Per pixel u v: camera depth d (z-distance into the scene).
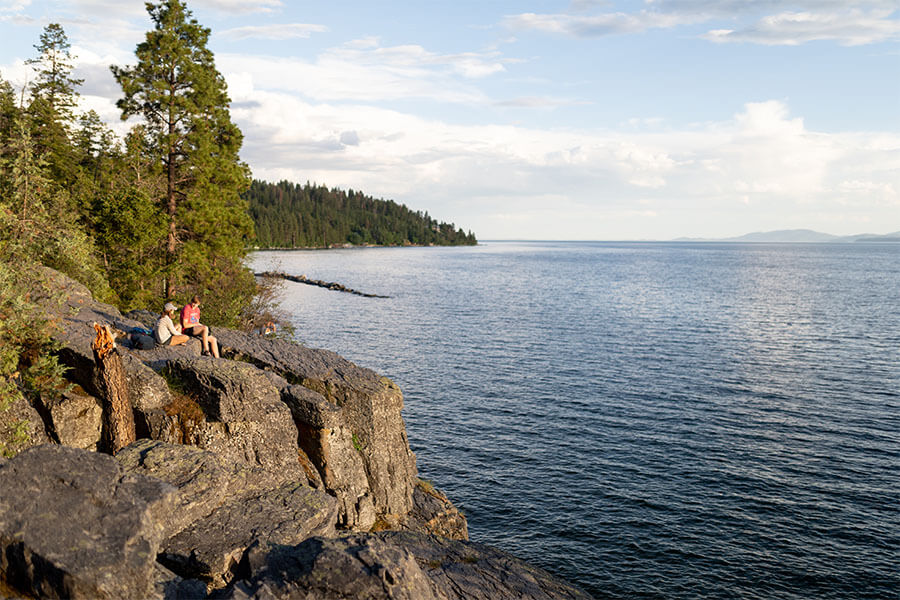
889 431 36.50
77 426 12.62
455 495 28.58
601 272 192.38
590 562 23.30
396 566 7.95
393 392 17.91
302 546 8.27
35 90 48.97
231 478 11.48
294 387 16.17
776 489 28.92
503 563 15.38
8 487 7.38
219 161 45.16
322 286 128.12
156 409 13.34
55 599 6.48
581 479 30.23
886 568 22.77
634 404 42.22
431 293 118.94
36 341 13.38
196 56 43.22
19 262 15.49
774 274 182.75
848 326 76.56
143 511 7.57
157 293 40.12
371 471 17.11
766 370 52.09
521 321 81.25
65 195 30.00
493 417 39.38
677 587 21.81
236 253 45.56
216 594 7.58
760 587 21.78
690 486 29.41
